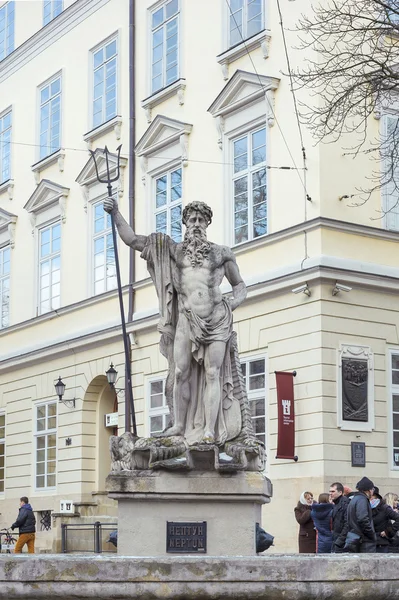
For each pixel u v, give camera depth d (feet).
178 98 89.76
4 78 120.98
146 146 93.35
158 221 92.27
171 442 34.40
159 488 33.73
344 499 45.06
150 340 90.33
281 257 76.18
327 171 73.92
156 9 94.89
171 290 36.32
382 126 76.79
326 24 72.23
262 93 79.10
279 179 77.36
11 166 117.60
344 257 73.77
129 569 21.31
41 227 111.24
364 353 73.36
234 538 33.86
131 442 34.83
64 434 101.60
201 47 87.66
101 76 102.53
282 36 78.48
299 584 21.44
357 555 22.91
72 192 105.29
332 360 71.82
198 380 35.91
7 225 116.16
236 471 34.01
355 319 73.41
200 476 33.94
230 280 37.06
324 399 70.79
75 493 98.58
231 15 84.94
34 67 114.62
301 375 72.79
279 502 72.49
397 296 75.97
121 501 33.96
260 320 77.00
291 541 71.05
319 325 71.77
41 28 112.57
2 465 112.68
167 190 91.15
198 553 33.73
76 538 87.10
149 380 89.92
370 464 72.13
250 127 81.00
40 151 112.68
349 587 21.70
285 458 71.51
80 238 103.09
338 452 70.64
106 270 98.94
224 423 35.47
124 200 96.43
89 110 103.81
